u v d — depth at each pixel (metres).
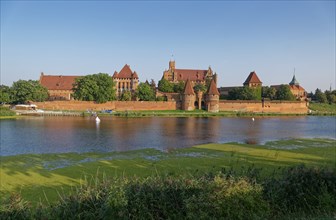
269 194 13.18
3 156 38.34
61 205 11.93
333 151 42.28
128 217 10.99
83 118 110.81
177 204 11.87
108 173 28.66
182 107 158.25
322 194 13.90
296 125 91.44
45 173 28.66
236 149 43.81
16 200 12.16
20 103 156.25
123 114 127.00
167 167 31.17
